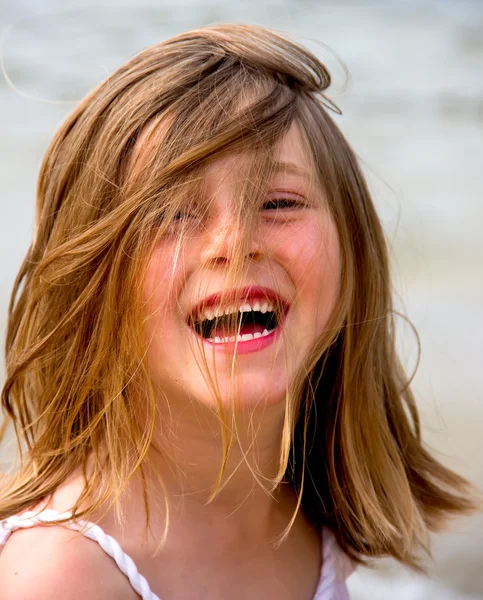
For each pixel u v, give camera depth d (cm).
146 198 244
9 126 1008
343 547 312
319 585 287
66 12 1293
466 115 1199
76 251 256
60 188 277
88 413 262
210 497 256
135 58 278
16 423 285
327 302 265
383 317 325
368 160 1067
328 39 1344
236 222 241
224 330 246
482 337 732
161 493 254
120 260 247
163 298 243
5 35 1190
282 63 279
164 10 1290
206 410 250
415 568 335
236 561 262
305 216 258
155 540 246
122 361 250
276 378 248
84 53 1132
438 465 367
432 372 670
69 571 222
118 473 248
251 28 297
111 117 263
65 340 263
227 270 240
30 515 242
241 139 247
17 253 789
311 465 313
